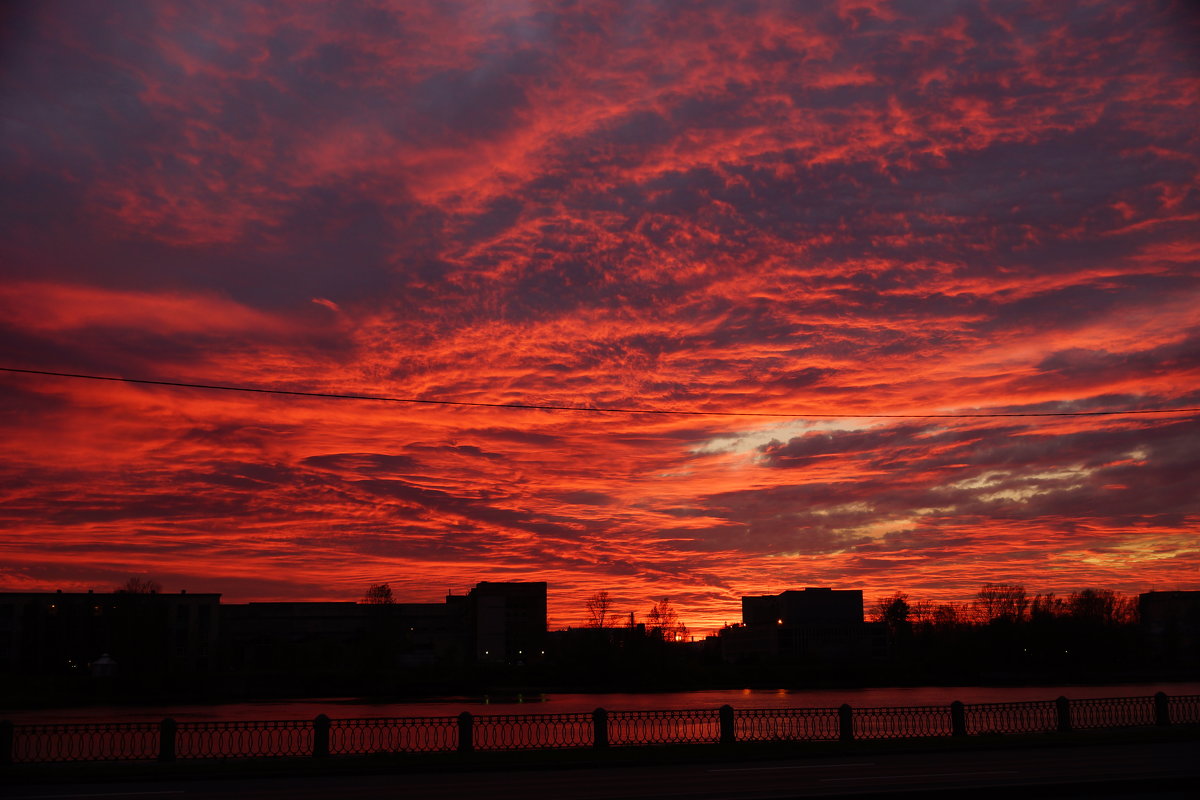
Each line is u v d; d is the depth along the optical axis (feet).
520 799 68.18
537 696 405.18
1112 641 580.30
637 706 317.42
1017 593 609.42
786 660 626.23
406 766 89.15
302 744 157.38
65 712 316.19
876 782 76.28
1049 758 94.63
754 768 89.40
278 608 650.84
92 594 558.56
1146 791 70.64
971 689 456.04
